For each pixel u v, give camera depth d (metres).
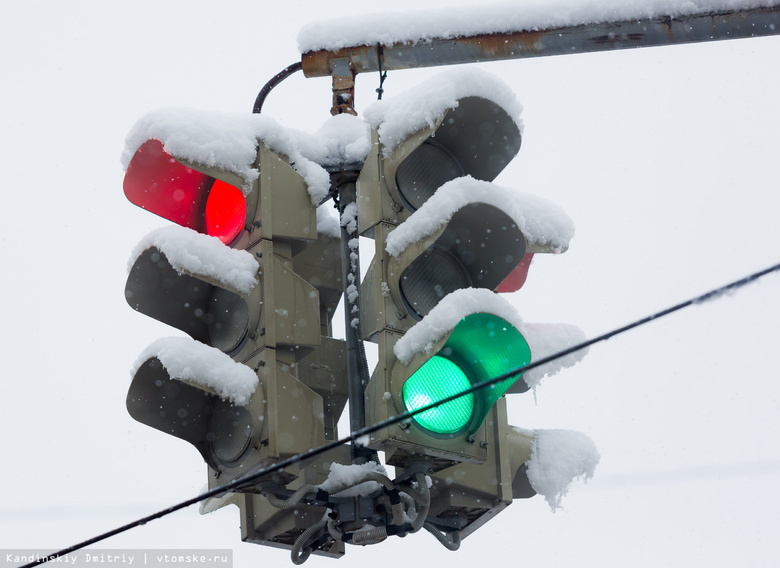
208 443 14.38
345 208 15.37
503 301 13.51
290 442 13.70
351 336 14.78
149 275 14.78
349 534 14.42
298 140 15.36
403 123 14.51
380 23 15.88
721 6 14.50
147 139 14.72
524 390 15.51
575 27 14.99
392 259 14.27
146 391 14.20
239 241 14.80
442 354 14.20
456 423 14.09
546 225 15.16
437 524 15.01
